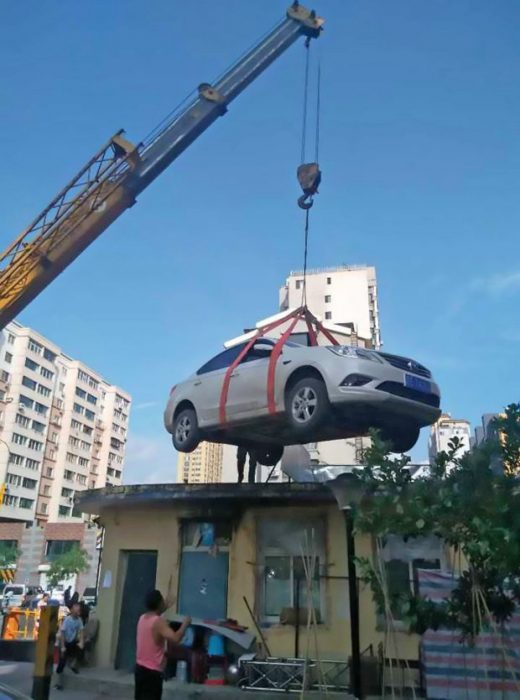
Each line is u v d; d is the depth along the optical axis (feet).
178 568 36.63
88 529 202.08
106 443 315.37
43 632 23.93
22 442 244.63
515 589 18.11
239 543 35.70
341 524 34.55
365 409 29.73
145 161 48.34
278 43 51.93
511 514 16.21
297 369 32.50
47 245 47.24
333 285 260.42
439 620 18.29
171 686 30.86
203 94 49.60
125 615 38.01
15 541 203.82
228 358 38.86
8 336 242.78
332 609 33.37
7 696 10.98
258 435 38.45
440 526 17.30
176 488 35.01
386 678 29.94
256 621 33.96
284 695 29.35
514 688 25.95
